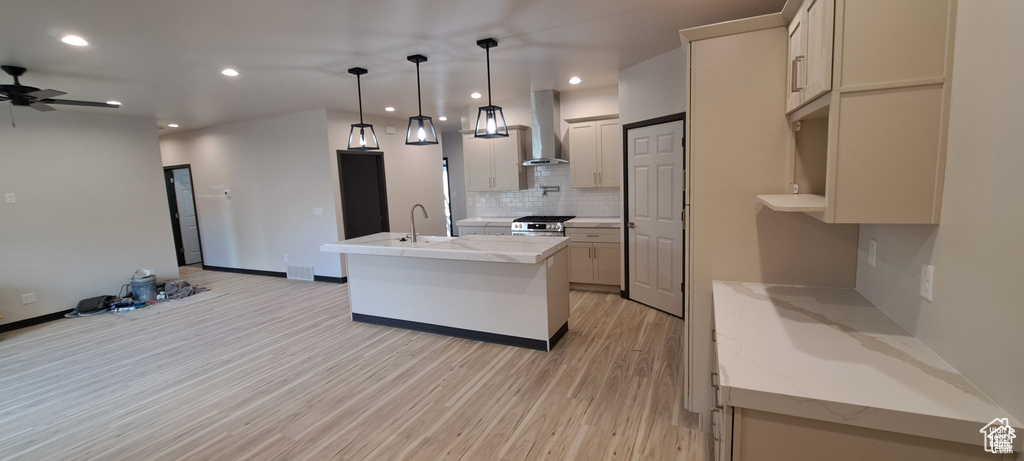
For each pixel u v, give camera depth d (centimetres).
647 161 431
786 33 194
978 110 108
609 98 522
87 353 384
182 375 330
